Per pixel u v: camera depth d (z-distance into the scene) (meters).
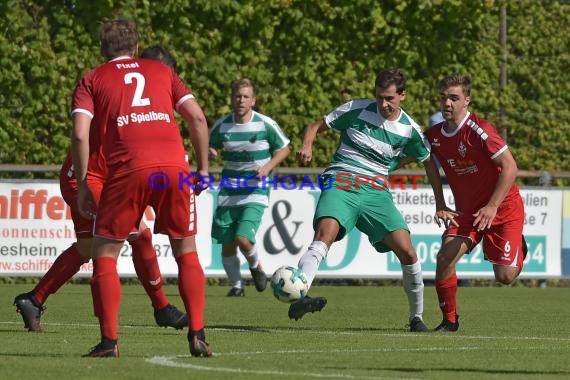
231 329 27.91
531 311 35.88
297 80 50.69
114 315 20.02
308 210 46.78
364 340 24.97
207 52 49.50
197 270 20.09
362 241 47.38
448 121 28.42
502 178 27.59
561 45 55.16
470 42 53.25
